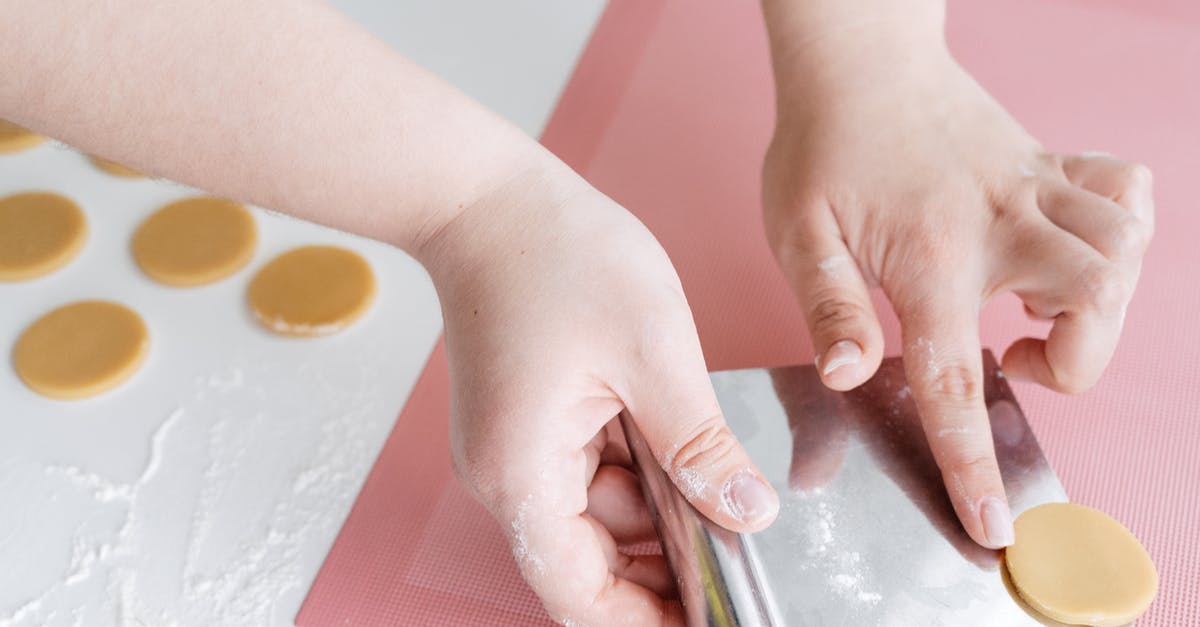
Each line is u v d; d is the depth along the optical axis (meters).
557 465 0.45
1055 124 0.63
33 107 0.43
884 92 0.54
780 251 0.54
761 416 0.50
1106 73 0.65
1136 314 0.57
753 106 0.64
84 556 0.52
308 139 0.44
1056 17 0.67
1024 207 0.51
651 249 0.46
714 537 0.45
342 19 0.44
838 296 0.50
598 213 0.46
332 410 0.55
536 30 0.68
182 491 0.54
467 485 0.46
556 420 0.45
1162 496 0.52
